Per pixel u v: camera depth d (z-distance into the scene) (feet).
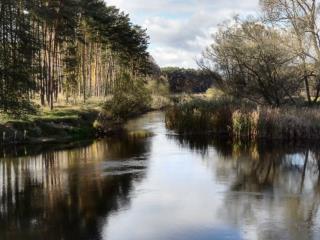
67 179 68.80
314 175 71.51
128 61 253.85
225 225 47.39
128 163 81.56
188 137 119.55
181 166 78.48
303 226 46.85
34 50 107.45
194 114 127.85
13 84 101.30
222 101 132.98
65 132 119.44
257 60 131.54
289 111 114.73
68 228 46.68
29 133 110.63
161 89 303.27
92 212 51.83
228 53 137.18
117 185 64.59
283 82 130.31
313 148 98.43
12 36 102.83
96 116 145.79
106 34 202.28
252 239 43.37
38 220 49.08
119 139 117.29
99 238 43.91
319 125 107.96
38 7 128.06
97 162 82.64
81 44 195.93
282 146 101.40
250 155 89.86
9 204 55.26
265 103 134.00
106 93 236.63
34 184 65.57
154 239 43.65
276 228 46.34
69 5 149.59
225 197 58.18
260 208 53.26
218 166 78.69
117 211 52.26
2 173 73.56
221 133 125.08
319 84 128.67
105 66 257.96
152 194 59.72
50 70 146.00
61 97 187.52
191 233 45.21
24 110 108.88
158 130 138.31
